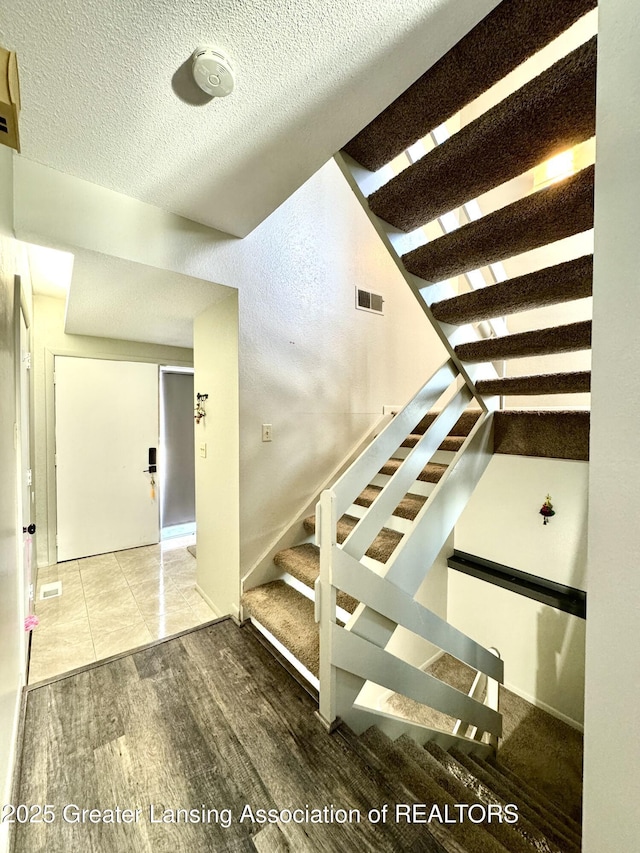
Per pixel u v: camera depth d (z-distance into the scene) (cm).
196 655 184
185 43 97
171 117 120
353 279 278
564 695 228
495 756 207
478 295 142
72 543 338
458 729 208
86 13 89
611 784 62
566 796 187
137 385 369
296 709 150
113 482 358
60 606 254
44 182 144
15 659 147
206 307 242
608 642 62
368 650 145
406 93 112
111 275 183
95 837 104
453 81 104
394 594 151
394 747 141
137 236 167
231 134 128
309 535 247
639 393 57
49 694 156
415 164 115
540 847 112
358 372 282
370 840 103
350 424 277
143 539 377
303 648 165
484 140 100
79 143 131
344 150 135
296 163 143
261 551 226
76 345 334
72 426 335
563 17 83
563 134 97
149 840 103
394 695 252
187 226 183
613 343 60
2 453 129
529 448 195
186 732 138
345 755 129
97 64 101
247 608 209
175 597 268
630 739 59
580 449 178
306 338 245
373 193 132
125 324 292
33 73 102
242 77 105
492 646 255
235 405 213
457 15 91
